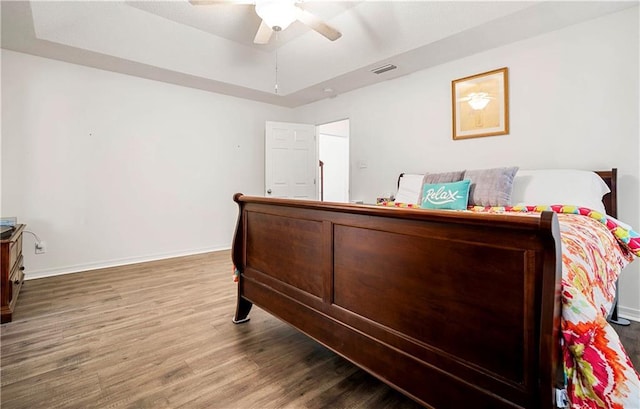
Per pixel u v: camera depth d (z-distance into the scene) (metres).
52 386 1.54
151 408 1.39
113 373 1.64
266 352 1.86
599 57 2.46
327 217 1.59
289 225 1.86
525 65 2.83
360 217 1.42
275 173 4.79
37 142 3.32
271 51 3.96
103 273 3.46
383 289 1.33
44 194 3.37
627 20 2.33
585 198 2.25
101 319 2.29
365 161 4.26
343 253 1.51
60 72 3.42
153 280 3.22
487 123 3.07
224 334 2.08
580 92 2.55
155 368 1.69
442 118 3.44
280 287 1.92
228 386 1.54
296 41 3.67
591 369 0.87
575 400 0.89
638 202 2.31
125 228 3.88
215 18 3.22
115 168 3.79
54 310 2.44
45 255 3.38
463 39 2.84
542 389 0.90
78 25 2.93
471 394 1.06
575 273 1.05
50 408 1.39
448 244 1.12
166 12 3.10
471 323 1.06
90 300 2.66
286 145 4.87
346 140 7.79
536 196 2.42
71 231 3.53
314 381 1.59
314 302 1.68
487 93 3.06
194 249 4.44
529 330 0.93
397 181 3.89
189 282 3.15
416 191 3.23
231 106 4.73
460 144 3.29
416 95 3.66
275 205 1.96
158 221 4.13
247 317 2.33
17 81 3.20
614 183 2.32
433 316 1.16
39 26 2.78
